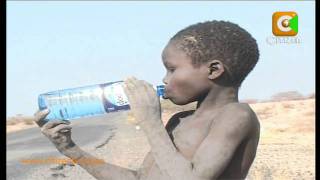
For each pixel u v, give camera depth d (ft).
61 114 8.98
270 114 100.78
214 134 7.63
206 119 7.95
